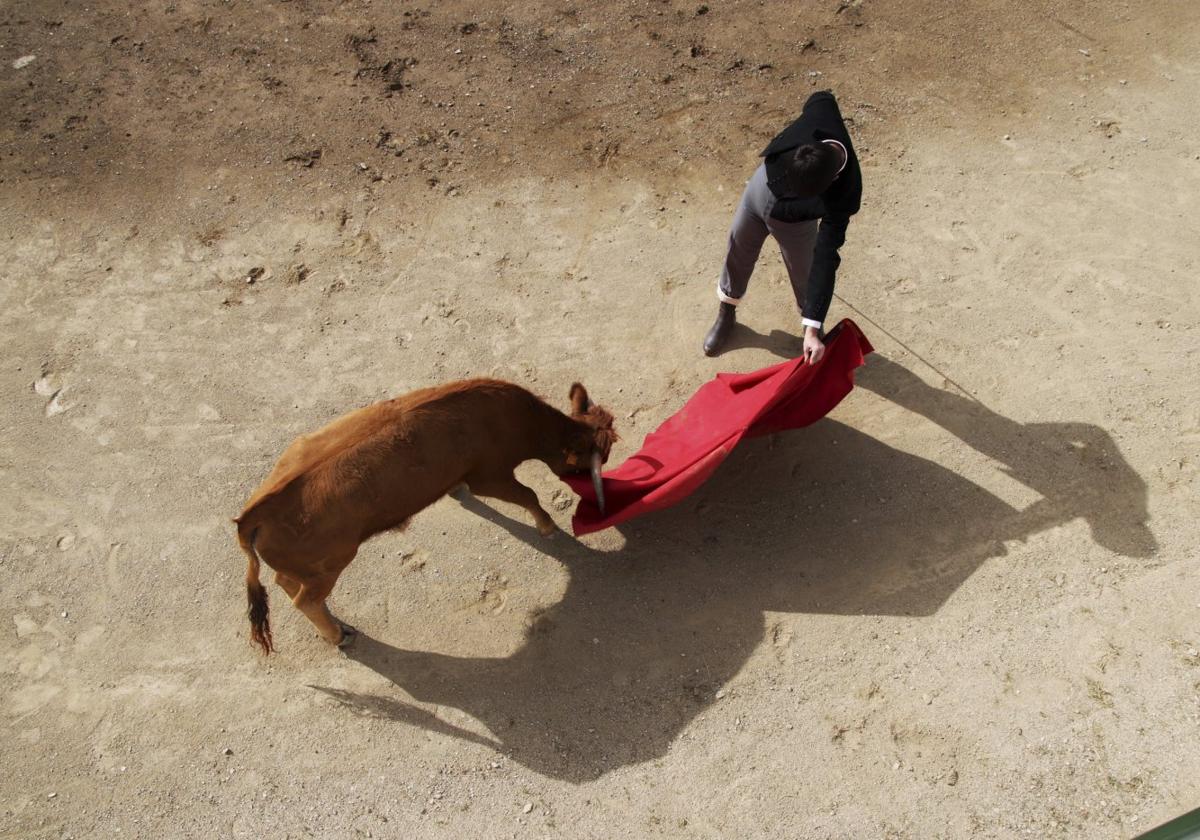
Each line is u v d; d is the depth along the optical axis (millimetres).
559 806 4398
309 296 6270
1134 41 7719
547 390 5812
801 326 6066
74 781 4508
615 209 6711
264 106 7371
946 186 6766
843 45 7738
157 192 6836
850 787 4398
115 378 5887
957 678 4684
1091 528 5145
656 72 7559
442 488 4629
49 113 7316
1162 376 5723
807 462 5488
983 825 4270
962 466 5422
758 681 4719
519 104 7359
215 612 5012
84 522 5316
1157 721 4500
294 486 4199
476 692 4746
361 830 4363
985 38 7777
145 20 8023
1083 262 6293
